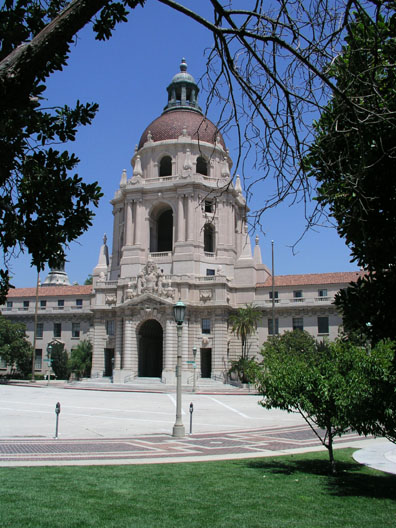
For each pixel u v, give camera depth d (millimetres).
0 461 18906
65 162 8320
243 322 76250
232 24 6637
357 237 10945
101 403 50156
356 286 10875
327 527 11062
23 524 10289
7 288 8883
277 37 6441
